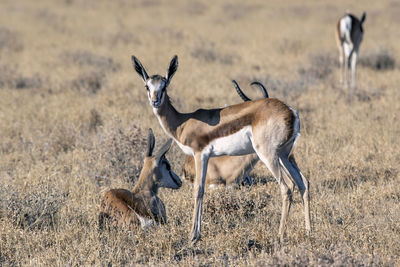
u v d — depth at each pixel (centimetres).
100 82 5344
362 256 1848
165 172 2350
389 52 6412
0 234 2094
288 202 2089
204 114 2150
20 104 4584
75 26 9831
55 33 8925
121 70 6084
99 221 2211
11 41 7600
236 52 7100
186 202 2483
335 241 2059
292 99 4566
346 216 2292
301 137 3528
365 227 2133
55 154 3378
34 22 10288
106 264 1925
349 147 3303
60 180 2814
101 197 2611
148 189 2300
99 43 8038
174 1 14975
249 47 7506
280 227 2108
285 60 6538
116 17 11150
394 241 2006
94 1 14750
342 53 5509
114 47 7675
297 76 5475
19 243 2050
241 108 2095
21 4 13838
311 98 4597
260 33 8881
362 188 2627
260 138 2047
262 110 2047
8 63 6125
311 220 2272
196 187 2125
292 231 2139
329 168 2945
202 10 12825
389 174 2878
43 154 3325
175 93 4625
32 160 3281
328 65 6050
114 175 2938
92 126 3916
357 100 4566
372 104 4406
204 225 2238
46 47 7581
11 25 9762
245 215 2347
